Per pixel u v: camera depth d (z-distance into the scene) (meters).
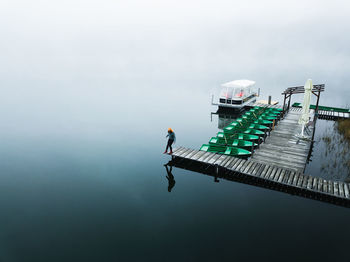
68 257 9.45
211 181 15.37
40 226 11.23
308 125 24.47
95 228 11.09
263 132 21.94
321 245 9.91
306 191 13.81
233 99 32.47
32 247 9.97
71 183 15.08
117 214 12.13
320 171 16.23
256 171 14.72
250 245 9.97
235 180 15.52
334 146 20.55
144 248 9.89
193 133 24.91
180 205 12.83
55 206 12.75
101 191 14.19
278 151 18.05
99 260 9.32
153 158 18.81
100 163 17.88
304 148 18.59
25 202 13.09
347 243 10.00
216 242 10.17
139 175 16.14
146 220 11.65
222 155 17.17
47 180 15.41
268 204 12.80
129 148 20.72
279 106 33.41
